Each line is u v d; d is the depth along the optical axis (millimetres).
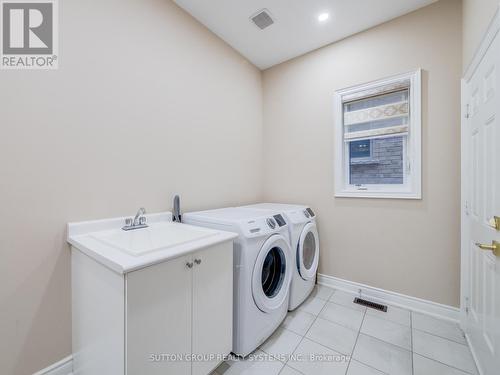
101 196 1400
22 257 1120
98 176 1385
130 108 1537
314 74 2463
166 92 1764
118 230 1424
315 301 2084
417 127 1872
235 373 1308
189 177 1961
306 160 2531
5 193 1069
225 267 1292
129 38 1526
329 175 2369
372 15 1955
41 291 1179
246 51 2488
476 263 1387
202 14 1945
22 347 1123
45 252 1188
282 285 1713
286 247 1720
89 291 1092
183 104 1900
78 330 1209
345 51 2254
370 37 2109
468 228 1564
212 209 2158
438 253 1824
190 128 1966
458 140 1734
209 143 2156
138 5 1575
